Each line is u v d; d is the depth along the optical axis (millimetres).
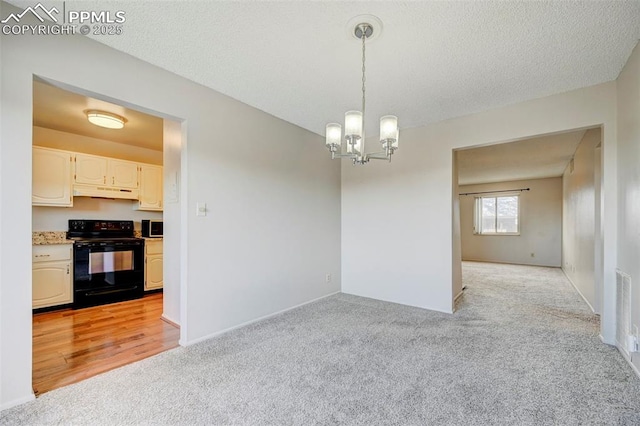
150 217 4902
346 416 1655
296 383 1988
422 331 2932
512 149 4848
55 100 2992
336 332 2902
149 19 1834
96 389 1917
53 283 3604
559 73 2461
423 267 3760
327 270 4297
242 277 3078
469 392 1883
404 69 2414
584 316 3410
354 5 1699
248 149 3156
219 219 2861
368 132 4074
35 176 3529
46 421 1603
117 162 4266
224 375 2092
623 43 2045
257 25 1890
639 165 2045
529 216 7758
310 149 4016
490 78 2555
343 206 4570
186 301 2594
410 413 1681
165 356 2389
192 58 2285
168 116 2516
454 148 3518
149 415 1660
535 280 5566
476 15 1772
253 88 2785
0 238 1668
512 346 2572
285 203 3611
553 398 1815
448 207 3572
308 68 2418
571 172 5512
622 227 2400
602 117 2615
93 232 4195
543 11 1732
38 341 2695
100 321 3248
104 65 2105
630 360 2219
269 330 2959
